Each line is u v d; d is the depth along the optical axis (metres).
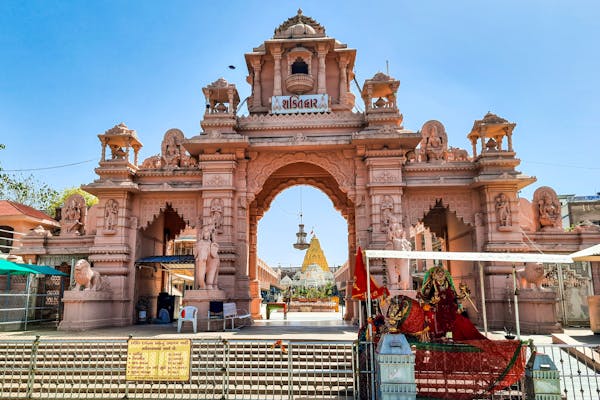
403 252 8.73
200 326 14.84
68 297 15.71
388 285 14.74
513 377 7.93
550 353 11.08
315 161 18.25
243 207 17.92
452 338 8.95
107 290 17.17
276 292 63.94
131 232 18.36
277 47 19.89
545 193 18.81
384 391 7.44
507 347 8.11
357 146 17.56
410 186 17.58
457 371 8.07
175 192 18.38
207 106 18.27
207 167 17.78
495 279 16.72
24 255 19.58
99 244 17.92
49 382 8.98
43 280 20.39
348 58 20.53
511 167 17.44
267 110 20.08
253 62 20.73
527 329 14.97
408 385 7.46
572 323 18.08
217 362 10.28
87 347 11.21
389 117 17.62
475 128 18.16
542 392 7.47
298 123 18.27
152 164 19.95
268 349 10.99
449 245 21.50
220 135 17.38
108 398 8.60
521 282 15.90
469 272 18.34
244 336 12.98
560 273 18.41
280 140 17.72
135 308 18.31
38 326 18.48
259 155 18.41
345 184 17.94
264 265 38.91
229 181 17.70
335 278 50.44
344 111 19.69
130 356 8.48
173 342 8.52
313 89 19.80
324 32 20.66
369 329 8.59
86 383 9.43
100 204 18.23
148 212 18.59
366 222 17.42
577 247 18.00
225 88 18.23
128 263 18.12
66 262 19.77
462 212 17.97
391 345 7.71
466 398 7.95
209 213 17.53
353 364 8.17
